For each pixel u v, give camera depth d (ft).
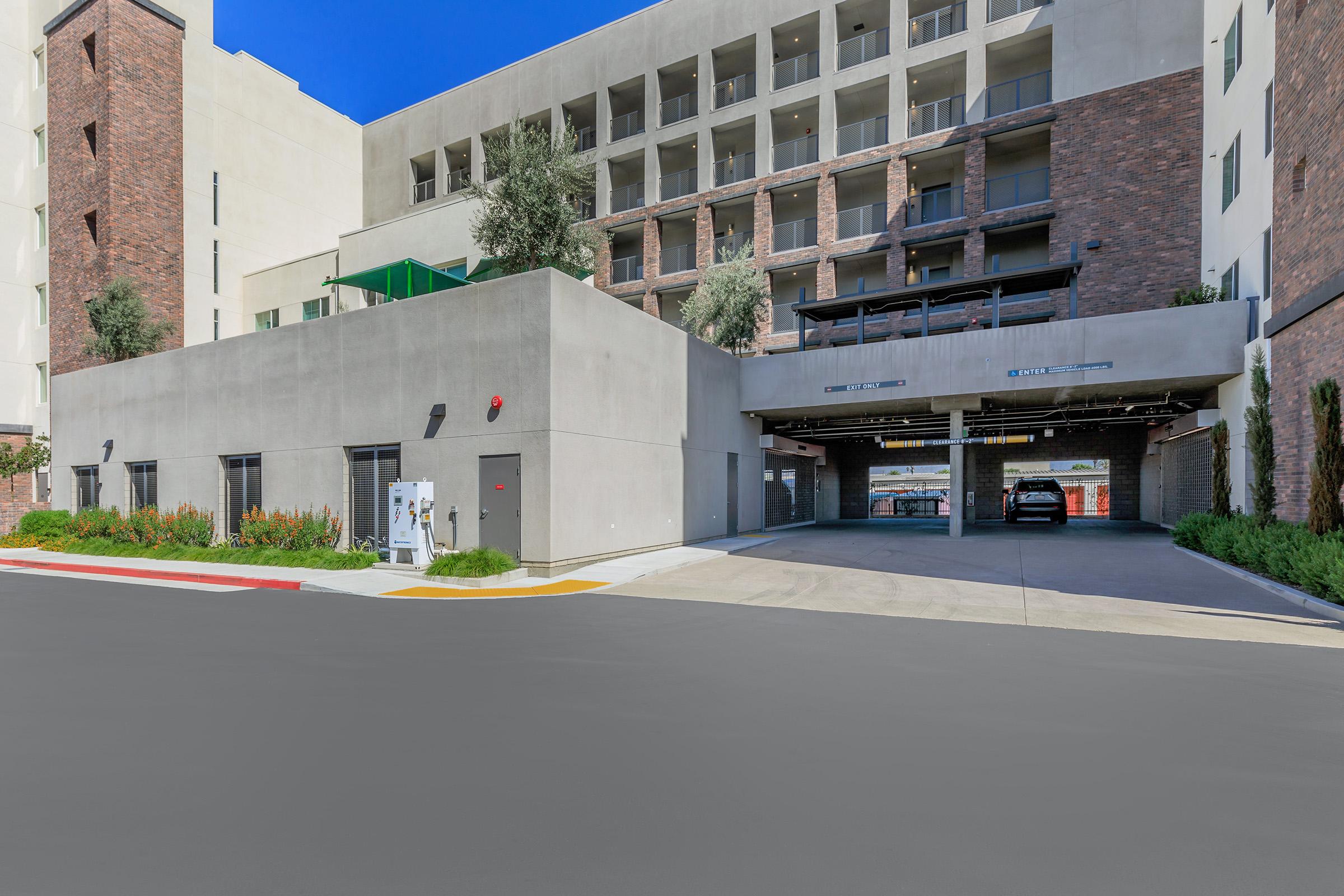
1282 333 43.21
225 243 103.55
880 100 95.61
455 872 9.74
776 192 97.09
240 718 16.61
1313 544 32.99
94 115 91.40
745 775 13.21
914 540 63.31
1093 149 76.74
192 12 99.81
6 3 99.09
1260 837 10.90
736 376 71.61
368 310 52.39
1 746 14.87
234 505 61.31
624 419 51.55
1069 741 15.03
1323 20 38.11
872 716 16.65
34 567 55.16
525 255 59.00
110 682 19.95
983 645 24.66
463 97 118.73
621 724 16.12
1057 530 76.79
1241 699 18.10
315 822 11.34
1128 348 53.72
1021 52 85.30
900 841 10.69
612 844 10.57
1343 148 35.70
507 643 25.05
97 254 90.27
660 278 102.73
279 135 112.88
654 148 103.81
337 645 24.85
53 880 9.57
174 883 9.47
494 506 45.42
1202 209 70.49
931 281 83.66
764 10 96.73
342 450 53.52
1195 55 72.64
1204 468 62.44
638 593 37.60
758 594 36.83
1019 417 78.28
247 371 59.98
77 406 77.15
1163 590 35.94
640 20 105.19
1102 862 10.07
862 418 79.61
